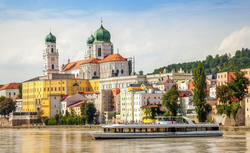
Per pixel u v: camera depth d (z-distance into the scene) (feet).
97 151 594.65
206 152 574.56
